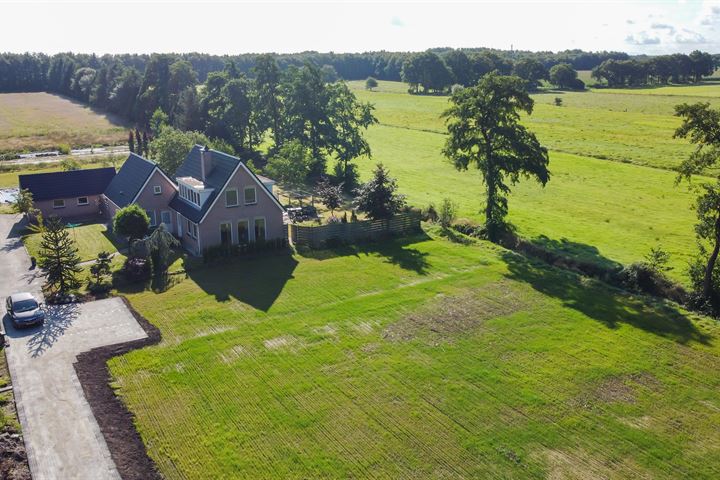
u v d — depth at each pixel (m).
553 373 28.48
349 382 27.36
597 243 49.31
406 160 87.75
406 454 22.39
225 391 26.42
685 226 54.03
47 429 23.44
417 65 190.00
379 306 36.09
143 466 21.42
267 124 84.88
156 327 32.69
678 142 93.56
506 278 41.38
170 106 108.00
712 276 36.66
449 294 38.25
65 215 55.59
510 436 23.59
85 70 172.38
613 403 26.06
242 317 34.22
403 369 28.59
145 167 50.38
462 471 21.50
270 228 46.94
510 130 49.84
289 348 30.56
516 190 67.94
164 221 50.19
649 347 31.31
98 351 29.75
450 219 54.12
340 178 71.62
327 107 75.44
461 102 51.44
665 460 22.38
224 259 43.75
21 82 191.00
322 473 21.25
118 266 41.78
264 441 23.00
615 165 79.62
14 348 29.97
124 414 24.53
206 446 22.64
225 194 44.12
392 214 50.78
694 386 27.58
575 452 22.73
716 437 23.83
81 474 20.94
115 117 135.12
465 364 29.17
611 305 36.84
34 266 42.19
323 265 43.53
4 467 21.14
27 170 79.88
